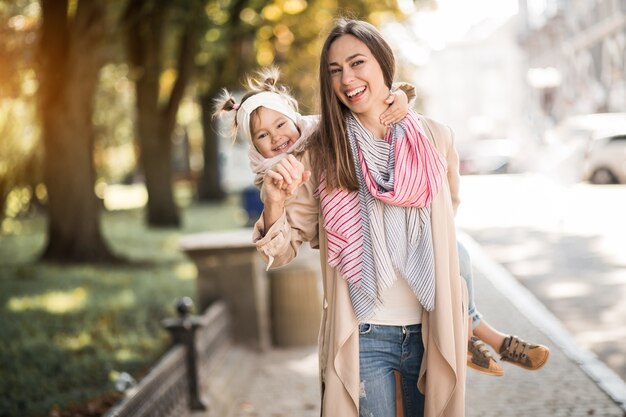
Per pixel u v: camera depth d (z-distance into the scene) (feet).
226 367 26.00
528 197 100.73
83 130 53.06
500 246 56.75
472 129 337.52
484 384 24.30
